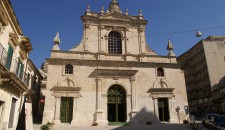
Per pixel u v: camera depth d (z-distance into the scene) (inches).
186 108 1227.2
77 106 1103.6
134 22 1355.8
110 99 1181.7
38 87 1647.4
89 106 1117.1
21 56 883.4
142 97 1197.1
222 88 1790.1
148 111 1179.3
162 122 1179.3
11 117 780.6
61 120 1086.4
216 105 1924.2
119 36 1333.7
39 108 1539.1
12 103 787.4
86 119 1093.1
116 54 1251.8
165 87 1246.3
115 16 1338.6
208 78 2081.7
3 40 617.6
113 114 1242.0
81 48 1232.2
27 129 398.9
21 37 830.5
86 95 1130.7
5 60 608.1
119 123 1124.5
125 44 1301.7
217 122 786.8
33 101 1430.9
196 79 2358.5
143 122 1152.2
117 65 1218.6
